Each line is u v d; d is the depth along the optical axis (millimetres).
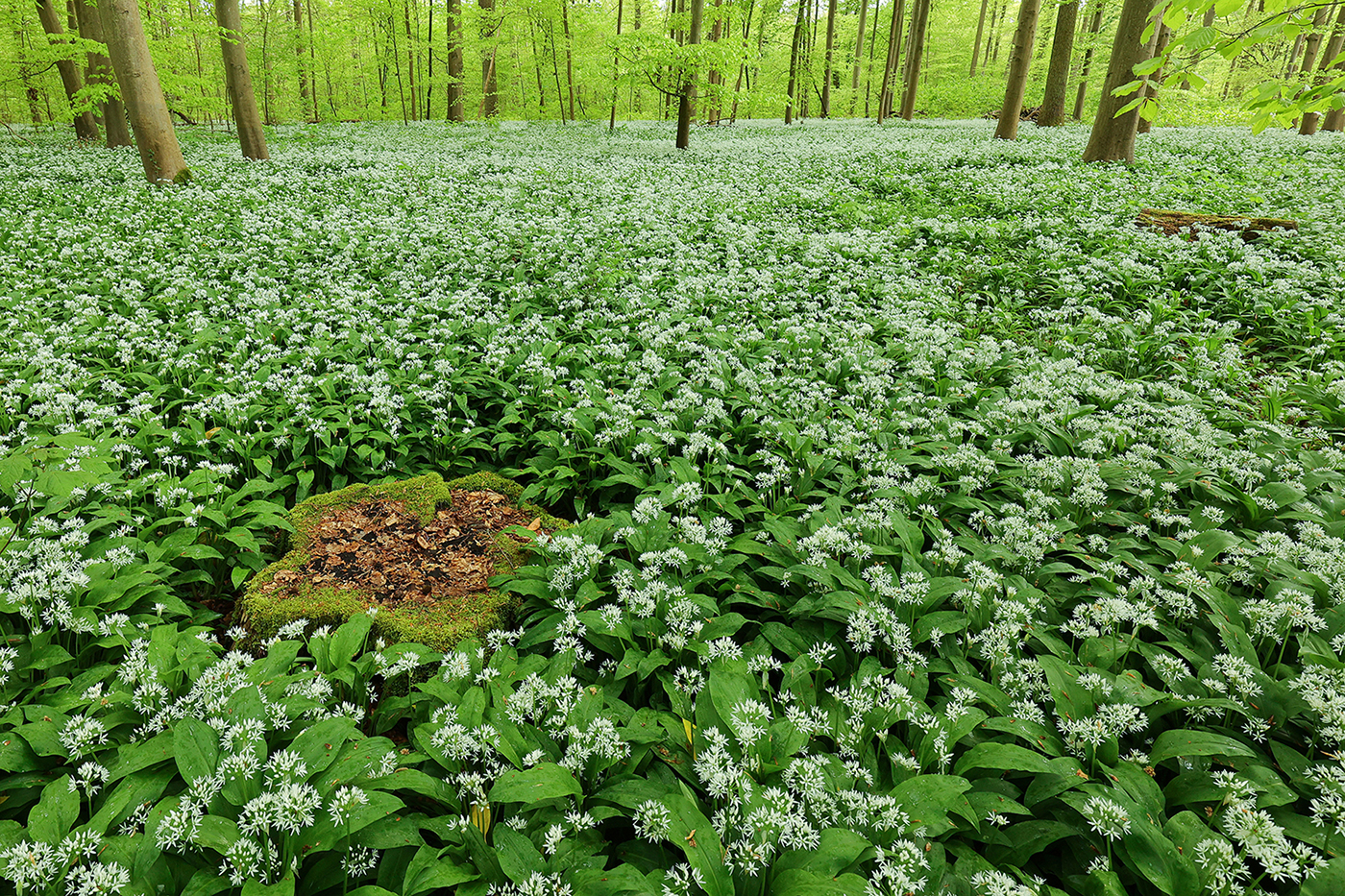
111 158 18734
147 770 2816
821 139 26828
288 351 7457
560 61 32500
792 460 5605
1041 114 29328
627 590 3906
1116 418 5910
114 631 3518
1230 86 31547
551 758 3023
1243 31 2877
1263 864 2359
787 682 3369
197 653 3430
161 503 4750
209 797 2557
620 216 13727
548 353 7512
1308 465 5242
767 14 36031
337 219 12984
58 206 13258
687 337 8070
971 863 2604
